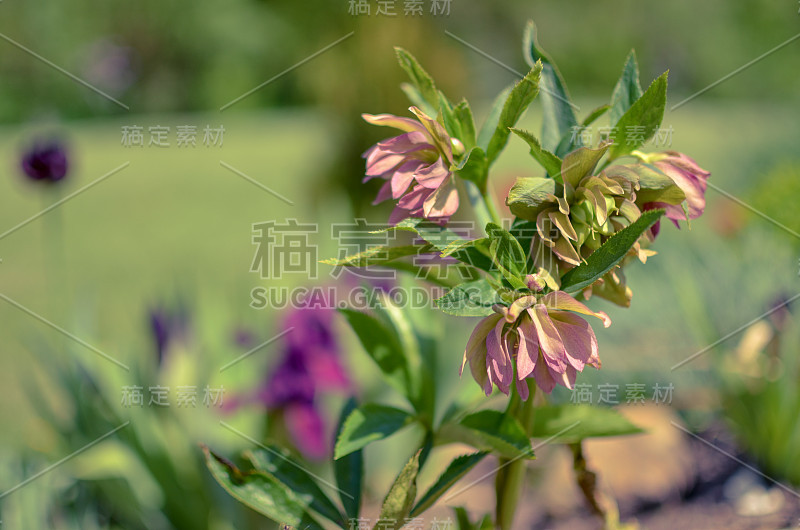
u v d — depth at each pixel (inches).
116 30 301.4
